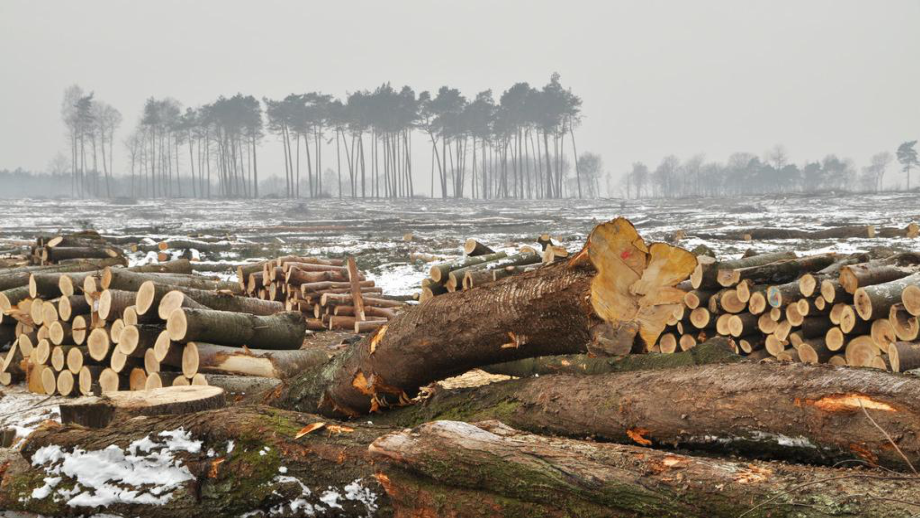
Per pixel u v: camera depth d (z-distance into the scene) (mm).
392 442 3895
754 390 3553
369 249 26094
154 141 129000
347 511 4090
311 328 13195
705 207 59875
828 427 3301
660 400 3834
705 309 9203
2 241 25969
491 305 4492
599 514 3273
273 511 4246
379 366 5113
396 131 116375
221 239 28266
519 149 120188
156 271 12336
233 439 4449
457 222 44781
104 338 7789
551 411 4273
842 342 7969
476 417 4652
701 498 3066
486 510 3566
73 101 131875
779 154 165125
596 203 78938
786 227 30641
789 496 2891
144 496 4461
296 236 34344
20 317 8844
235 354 7242
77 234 16609
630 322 3969
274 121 117312
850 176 178375
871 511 2691
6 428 6578
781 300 8344
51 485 4699
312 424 4406
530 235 34000
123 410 5285
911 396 3143
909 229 23859
